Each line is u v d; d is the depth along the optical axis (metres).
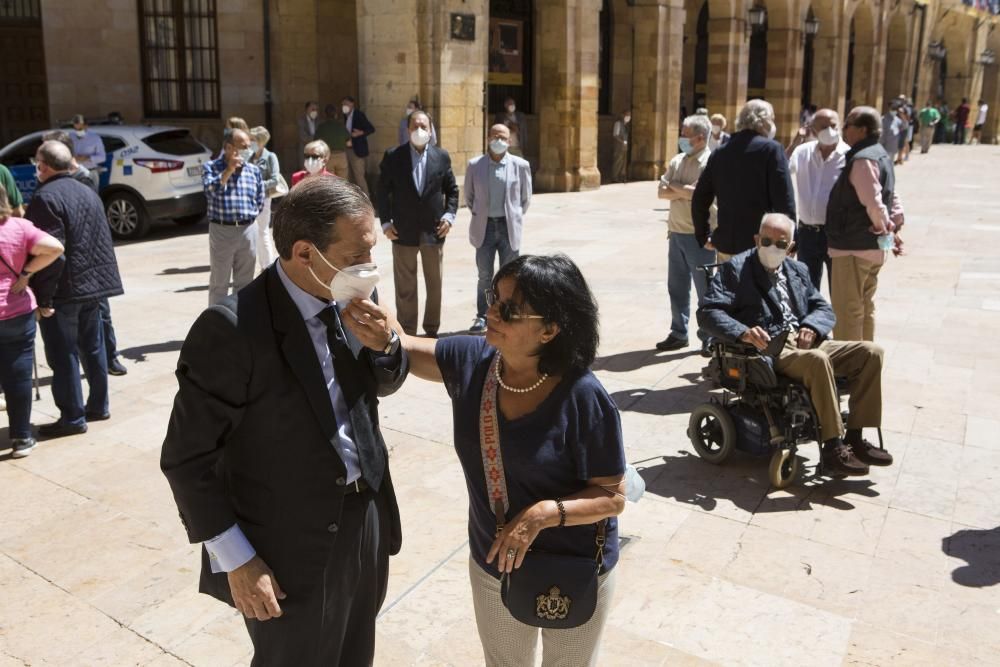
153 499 4.75
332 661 2.42
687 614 3.62
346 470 2.30
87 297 5.49
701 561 4.03
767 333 4.85
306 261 2.18
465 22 15.90
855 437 4.88
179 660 3.40
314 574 2.30
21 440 5.24
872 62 34.38
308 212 2.13
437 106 15.76
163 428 5.75
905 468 5.01
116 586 3.91
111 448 5.42
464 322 8.32
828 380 4.65
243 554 2.21
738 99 24.08
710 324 4.93
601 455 2.29
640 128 22.31
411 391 6.40
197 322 2.16
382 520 2.54
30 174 13.47
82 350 5.75
